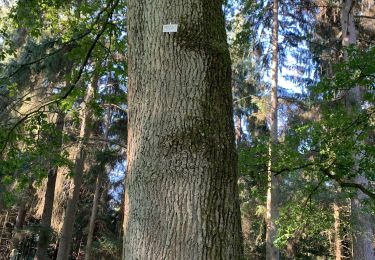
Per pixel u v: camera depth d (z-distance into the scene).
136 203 2.43
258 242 21.58
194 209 2.32
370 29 16.00
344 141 7.57
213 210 2.35
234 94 21.64
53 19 8.59
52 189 16.17
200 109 2.52
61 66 12.44
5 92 8.69
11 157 7.25
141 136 2.53
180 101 2.53
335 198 11.25
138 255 2.32
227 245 2.33
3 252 24.48
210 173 2.41
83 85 7.38
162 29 2.66
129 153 2.61
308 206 9.38
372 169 7.50
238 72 19.86
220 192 2.41
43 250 15.88
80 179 14.26
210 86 2.60
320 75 17.03
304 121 16.62
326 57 16.22
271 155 8.67
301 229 9.59
